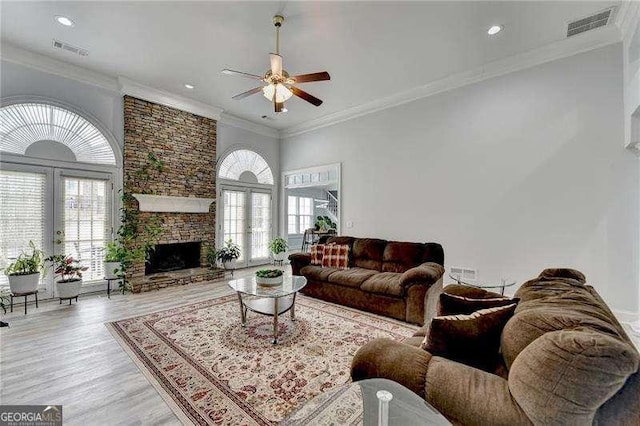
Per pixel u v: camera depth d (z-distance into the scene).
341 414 1.27
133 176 4.70
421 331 2.06
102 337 2.82
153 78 4.44
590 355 0.88
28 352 2.52
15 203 3.76
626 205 3.10
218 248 5.97
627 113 2.99
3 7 2.89
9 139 3.72
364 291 3.59
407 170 4.81
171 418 1.73
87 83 4.28
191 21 3.10
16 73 3.71
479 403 1.05
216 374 2.19
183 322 3.21
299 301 4.05
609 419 0.87
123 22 3.12
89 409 1.80
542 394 0.92
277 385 2.06
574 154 3.37
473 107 4.11
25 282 3.50
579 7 2.81
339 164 5.79
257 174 6.80
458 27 3.14
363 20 3.03
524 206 3.70
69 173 4.16
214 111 5.67
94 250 4.39
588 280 3.29
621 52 3.11
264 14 2.96
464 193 4.19
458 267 4.24
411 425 1.07
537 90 3.61
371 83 4.48
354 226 5.55
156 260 5.20
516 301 1.59
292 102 5.30
